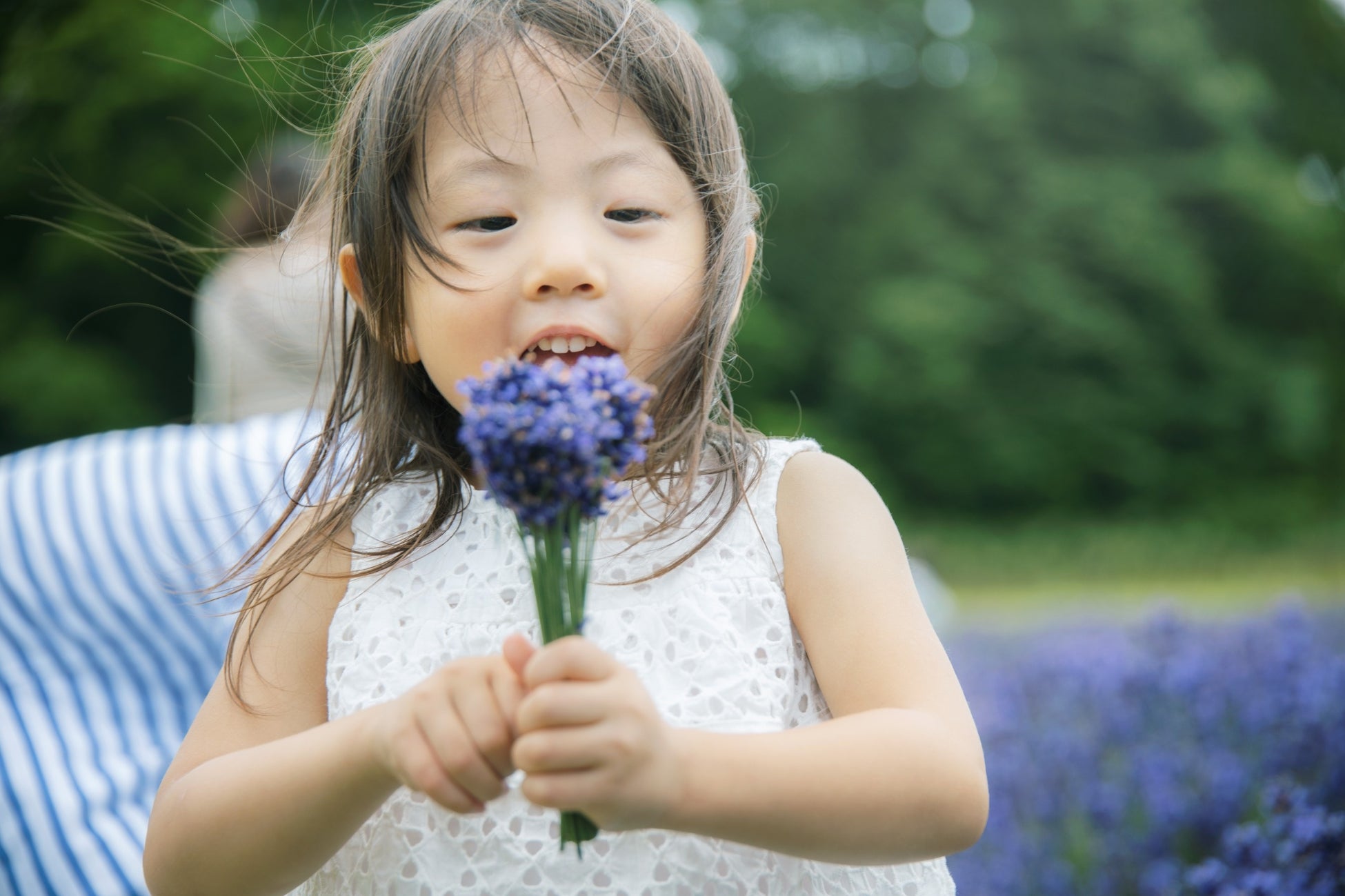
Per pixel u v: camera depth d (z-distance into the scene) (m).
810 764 1.00
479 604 1.30
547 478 0.89
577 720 0.89
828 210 16.81
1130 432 16.77
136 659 2.03
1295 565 13.38
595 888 1.18
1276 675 3.03
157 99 10.73
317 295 2.19
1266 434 17.00
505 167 1.24
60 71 10.54
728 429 1.37
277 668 1.32
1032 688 3.45
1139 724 3.04
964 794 1.06
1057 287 16.59
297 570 1.35
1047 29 17.11
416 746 0.94
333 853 1.11
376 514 1.38
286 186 2.43
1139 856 2.60
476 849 1.20
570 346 1.22
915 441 16.50
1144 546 14.79
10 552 2.00
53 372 11.90
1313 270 17.44
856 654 1.18
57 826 1.87
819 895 1.25
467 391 0.90
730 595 1.25
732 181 1.36
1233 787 2.61
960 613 9.30
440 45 1.30
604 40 1.30
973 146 16.97
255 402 2.41
